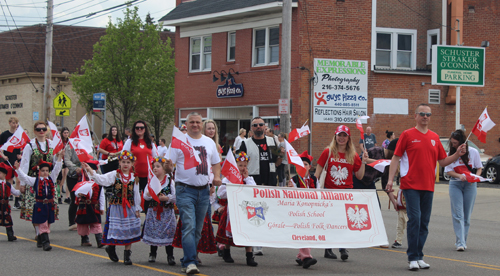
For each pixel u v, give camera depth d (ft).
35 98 130.62
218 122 86.94
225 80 84.89
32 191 28.35
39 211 28.07
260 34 81.41
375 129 77.46
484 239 33.45
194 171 22.99
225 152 86.07
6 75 132.98
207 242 24.68
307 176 26.86
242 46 82.94
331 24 75.72
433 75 68.54
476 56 69.87
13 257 26.27
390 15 79.56
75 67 135.44
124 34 102.58
